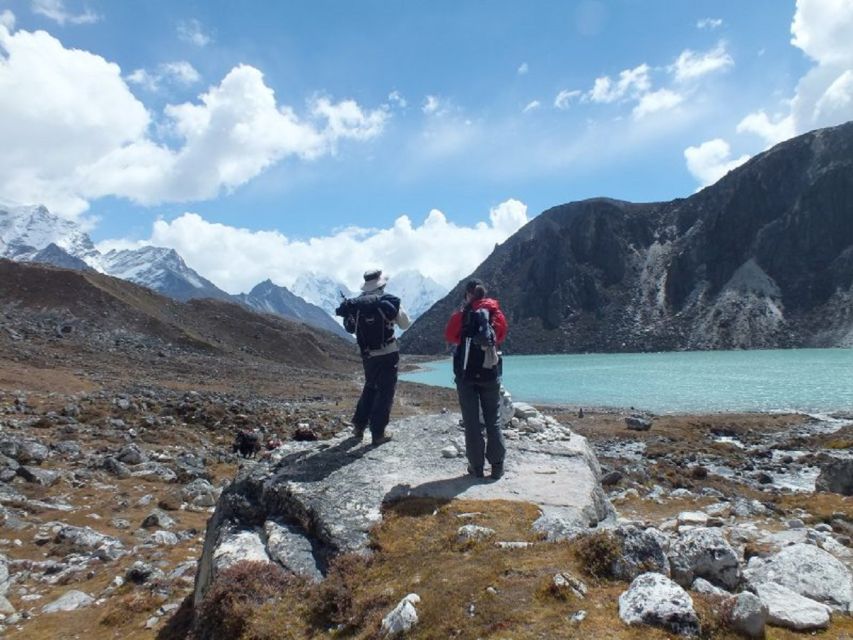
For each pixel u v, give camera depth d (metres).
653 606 4.42
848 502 13.24
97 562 11.07
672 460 31.00
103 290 95.94
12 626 8.53
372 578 6.11
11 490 15.09
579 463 9.21
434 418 11.67
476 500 7.57
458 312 8.66
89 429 23.83
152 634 7.85
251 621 5.82
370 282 9.88
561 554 5.65
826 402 58.34
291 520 7.84
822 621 4.70
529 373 118.12
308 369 107.00
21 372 37.88
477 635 4.57
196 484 17.00
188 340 91.56
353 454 9.52
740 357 149.50
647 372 109.00
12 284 89.88
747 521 11.46
